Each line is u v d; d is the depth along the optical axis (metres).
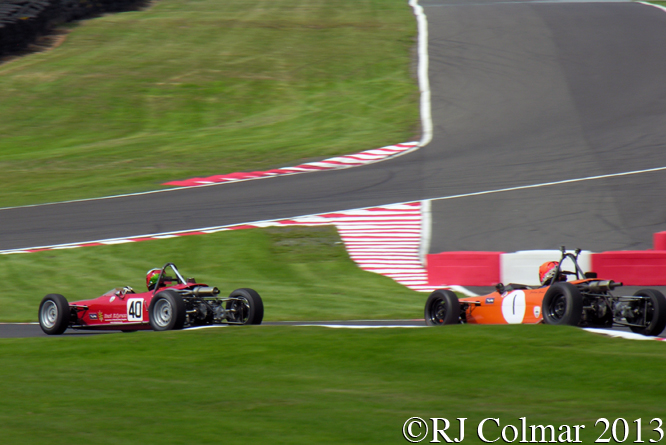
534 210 71.31
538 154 92.06
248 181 88.12
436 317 37.91
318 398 23.45
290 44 153.62
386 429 20.27
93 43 158.25
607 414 21.33
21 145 114.12
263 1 196.38
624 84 119.31
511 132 102.38
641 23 152.38
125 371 28.11
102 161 102.19
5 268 60.59
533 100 115.31
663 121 101.81
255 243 64.94
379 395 23.78
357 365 28.02
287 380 26.08
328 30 162.00
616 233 63.59
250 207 76.75
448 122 109.06
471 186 80.69
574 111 109.31
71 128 120.31
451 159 92.56
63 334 41.94
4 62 148.38
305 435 19.80
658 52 133.50
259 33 162.00
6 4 159.75
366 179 85.81
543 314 33.66
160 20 174.75
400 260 60.06
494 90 121.00
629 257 51.88
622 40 141.62
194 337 33.47
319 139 106.56
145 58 147.88
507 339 30.27
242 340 32.41
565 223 67.06
